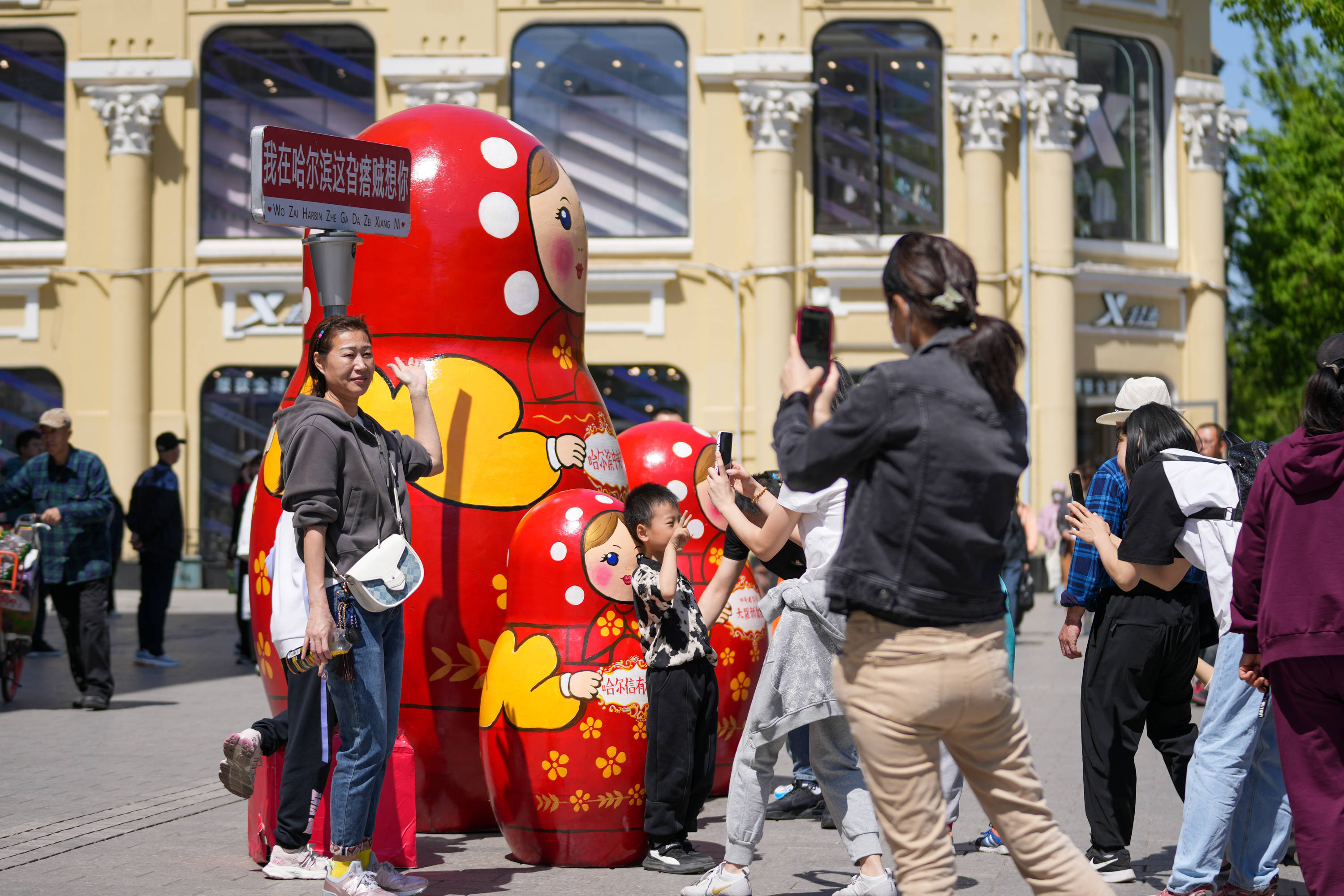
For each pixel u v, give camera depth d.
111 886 4.72
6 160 20.89
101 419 20.48
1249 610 4.08
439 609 5.37
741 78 20.19
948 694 3.01
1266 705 4.39
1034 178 20.58
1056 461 20.55
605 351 20.44
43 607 12.90
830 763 4.53
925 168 20.73
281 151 5.04
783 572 5.39
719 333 20.39
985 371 3.08
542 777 5.00
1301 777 3.84
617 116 20.59
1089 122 21.55
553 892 4.65
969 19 20.45
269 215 4.99
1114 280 21.17
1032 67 20.27
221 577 20.64
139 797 6.43
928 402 3.03
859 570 3.03
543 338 5.82
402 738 5.00
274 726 4.95
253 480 14.18
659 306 20.41
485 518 5.42
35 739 8.20
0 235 20.89
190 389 20.56
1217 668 4.47
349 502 4.44
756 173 20.22
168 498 12.30
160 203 20.55
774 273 20.11
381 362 5.60
